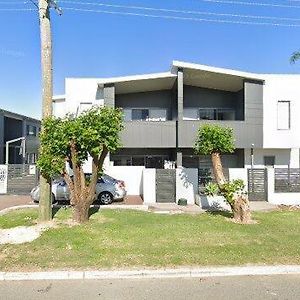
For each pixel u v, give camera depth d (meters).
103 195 15.48
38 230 9.20
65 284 5.89
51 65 10.40
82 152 10.22
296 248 7.68
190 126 20.77
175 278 6.18
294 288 5.71
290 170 15.84
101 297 5.33
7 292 5.55
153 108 24.05
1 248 7.63
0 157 30.52
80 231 9.07
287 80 21.70
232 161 23.72
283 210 13.55
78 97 21.50
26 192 18.86
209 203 14.45
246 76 20.84
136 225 9.93
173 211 13.17
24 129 35.12
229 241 8.28
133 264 6.62
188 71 20.53
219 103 24.19
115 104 23.80
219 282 5.98
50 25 10.39
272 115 21.55
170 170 15.89
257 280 6.09
